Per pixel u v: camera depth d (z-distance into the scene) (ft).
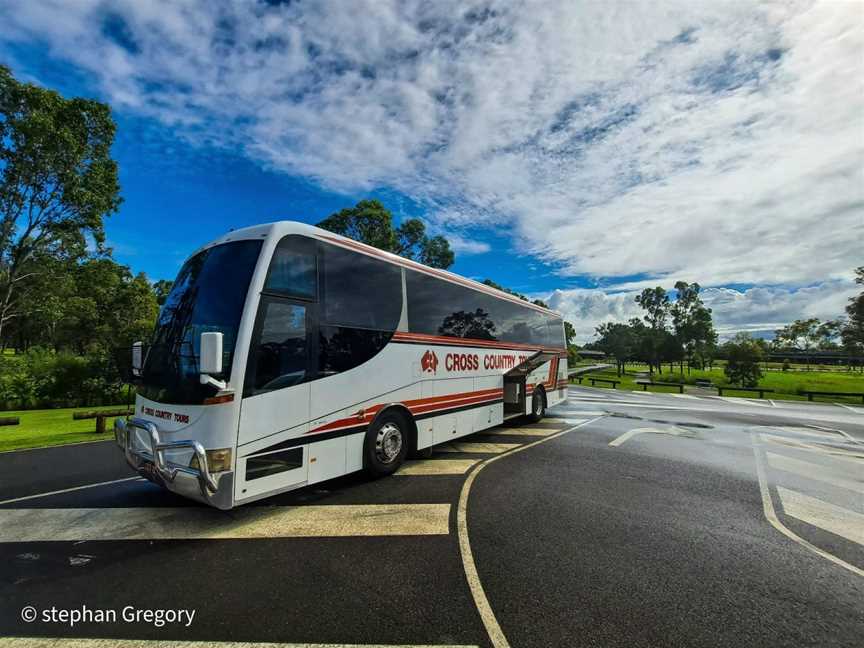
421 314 23.32
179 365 14.37
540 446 29.43
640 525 15.16
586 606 9.98
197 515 15.79
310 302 16.63
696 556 12.80
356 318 18.85
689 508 17.06
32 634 8.85
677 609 9.95
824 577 11.67
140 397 16.22
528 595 10.44
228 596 10.32
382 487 19.27
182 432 13.74
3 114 58.59
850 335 148.66
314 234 17.26
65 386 69.77
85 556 12.50
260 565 11.91
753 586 11.10
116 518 15.52
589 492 18.88
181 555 12.55
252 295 14.48
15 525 14.88
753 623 9.45
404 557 12.43
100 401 71.92
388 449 20.53
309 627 9.11
